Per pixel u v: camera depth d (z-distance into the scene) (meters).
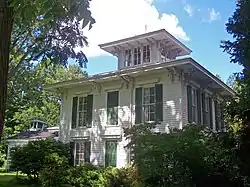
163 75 15.54
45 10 2.33
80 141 17.62
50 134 25.86
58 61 9.72
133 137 8.12
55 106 37.62
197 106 16.11
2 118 2.16
